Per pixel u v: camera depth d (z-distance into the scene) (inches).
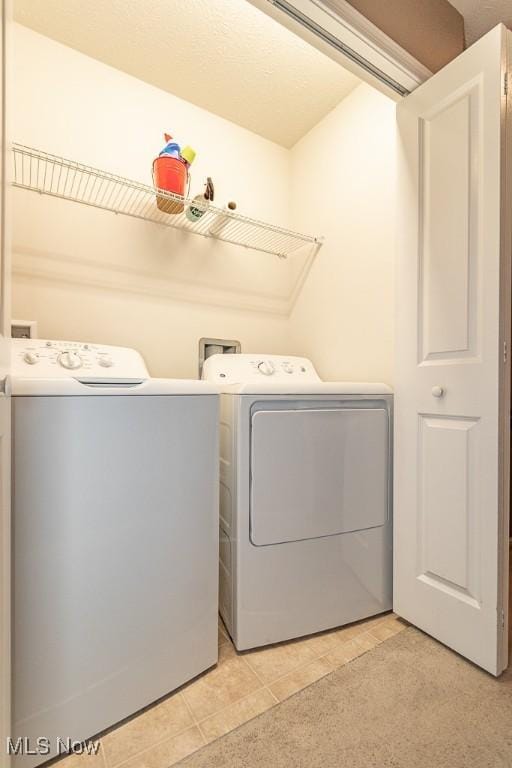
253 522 49.6
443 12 55.3
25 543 34.1
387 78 53.9
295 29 46.4
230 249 83.4
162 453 42.1
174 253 75.9
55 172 63.5
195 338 78.2
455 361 50.1
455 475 49.7
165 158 64.7
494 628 44.8
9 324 31.6
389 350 65.1
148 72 70.1
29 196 61.8
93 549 37.7
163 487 42.2
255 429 49.6
